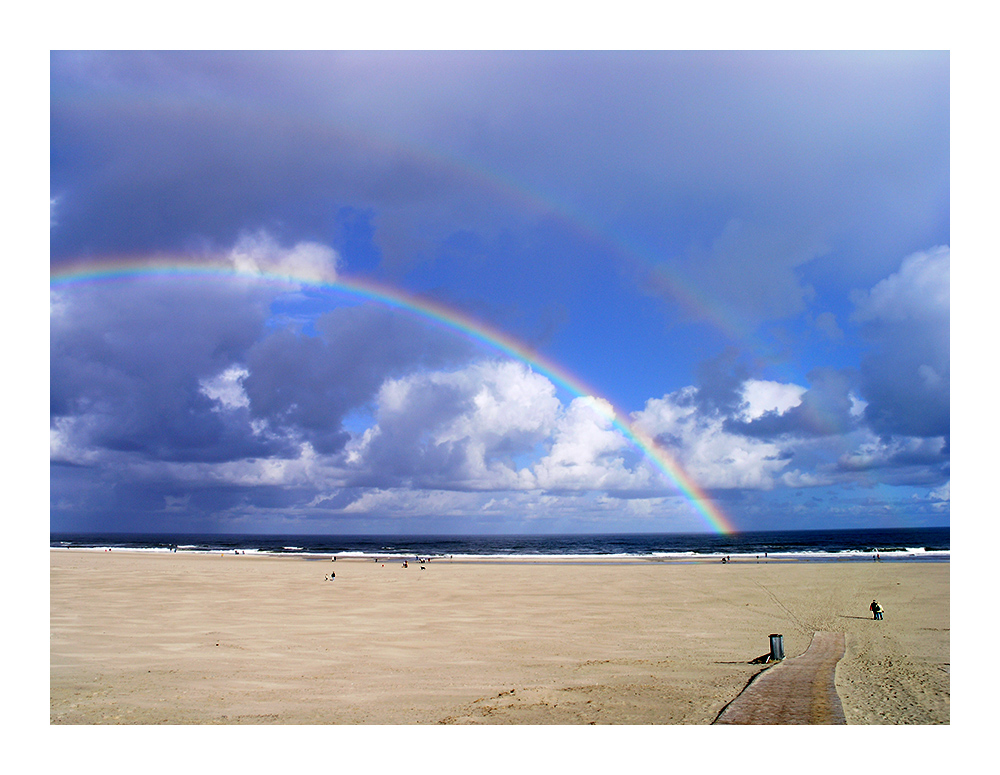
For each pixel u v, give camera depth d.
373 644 24.72
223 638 25.98
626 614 33.84
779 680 17.97
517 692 16.81
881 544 156.25
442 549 164.62
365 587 49.69
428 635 26.98
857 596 41.78
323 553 124.31
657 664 20.75
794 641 25.27
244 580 55.25
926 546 140.88
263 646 24.17
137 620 30.98
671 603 38.81
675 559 92.25
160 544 194.62
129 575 59.50
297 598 41.47
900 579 52.59
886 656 21.77
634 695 16.41
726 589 47.00
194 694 16.86
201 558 96.94
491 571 68.75
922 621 30.92
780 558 90.19
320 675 19.19
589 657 22.14
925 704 15.32
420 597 42.59
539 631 28.16
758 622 30.88
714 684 17.66
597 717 14.44
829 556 93.56
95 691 17.19
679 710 14.98
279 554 116.56
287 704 15.86
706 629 28.67
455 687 17.59
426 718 14.50
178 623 30.08
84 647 23.83
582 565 79.69
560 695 16.48
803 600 39.94
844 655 21.98
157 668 20.17
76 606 36.06
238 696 16.66
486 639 25.98
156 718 14.65
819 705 15.29
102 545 177.12
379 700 16.20
